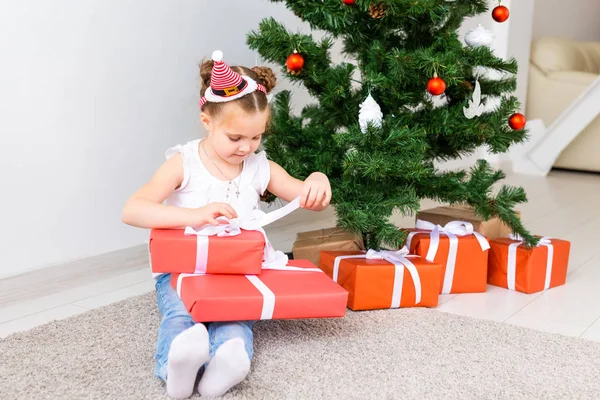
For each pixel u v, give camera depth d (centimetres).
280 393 102
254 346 121
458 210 189
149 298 150
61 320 134
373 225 147
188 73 191
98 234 171
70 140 161
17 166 150
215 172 134
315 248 164
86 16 160
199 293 109
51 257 160
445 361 117
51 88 155
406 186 156
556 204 287
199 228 124
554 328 139
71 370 109
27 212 153
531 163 380
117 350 119
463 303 154
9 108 147
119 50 170
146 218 121
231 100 122
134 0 171
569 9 491
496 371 113
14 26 146
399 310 145
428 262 150
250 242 118
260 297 110
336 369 112
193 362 94
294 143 168
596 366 116
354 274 143
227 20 200
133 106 175
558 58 400
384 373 111
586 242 218
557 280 169
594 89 357
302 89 231
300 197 130
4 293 148
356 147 147
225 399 100
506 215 159
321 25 157
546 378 111
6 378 106
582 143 382
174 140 189
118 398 99
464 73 154
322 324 134
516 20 358
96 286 164
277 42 149
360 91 164
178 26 185
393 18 149
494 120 156
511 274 164
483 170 166
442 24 166
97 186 169
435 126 153
